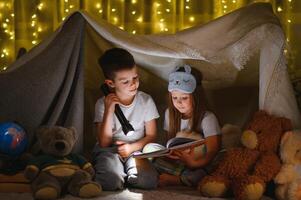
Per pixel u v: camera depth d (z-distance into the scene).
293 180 1.93
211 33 2.21
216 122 2.25
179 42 2.19
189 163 2.17
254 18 2.17
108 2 3.11
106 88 2.32
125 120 2.26
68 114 2.27
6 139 2.12
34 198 1.92
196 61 2.41
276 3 3.03
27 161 2.11
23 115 2.26
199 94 2.29
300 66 3.00
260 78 2.16
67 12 3.12
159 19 3.13
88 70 2.52
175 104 2.28
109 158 2.15
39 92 2.24
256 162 2.00
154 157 2.21
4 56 3.14
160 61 2.42
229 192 2.00
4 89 2.24
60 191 1.95
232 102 2.60
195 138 2.25
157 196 2.00
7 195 1.99
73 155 2.13
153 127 2.33
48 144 2.06
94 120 2.33
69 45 2.22
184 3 3.11
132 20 3.15
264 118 2.06
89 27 2.31
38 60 2.23
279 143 2.03
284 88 2.17
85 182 1.96
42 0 3.14
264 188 1.94
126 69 2.22
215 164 2.20
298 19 3.02
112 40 2.19
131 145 2.24
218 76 2.47
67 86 2.24
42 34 3.15
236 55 2.17
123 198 1.96
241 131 2.32
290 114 2.18
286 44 2.23
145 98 2.34
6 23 3.14
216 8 3.08
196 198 1.98
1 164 2.09
